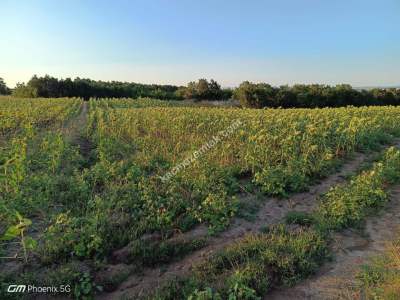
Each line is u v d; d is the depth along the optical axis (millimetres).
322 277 4633
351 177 8531
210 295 4008
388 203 7133
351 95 50312
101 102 40188
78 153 11164
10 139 13492
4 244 5297
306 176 8695
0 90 84938
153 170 9469
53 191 7320
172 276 4801
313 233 5598
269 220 6523
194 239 5672
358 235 5824
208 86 63250
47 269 4840
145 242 5562
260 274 4500
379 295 4039
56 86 62531
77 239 5297
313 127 11203
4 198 6652
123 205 6684
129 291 4520
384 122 15828
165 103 41844
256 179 7781
